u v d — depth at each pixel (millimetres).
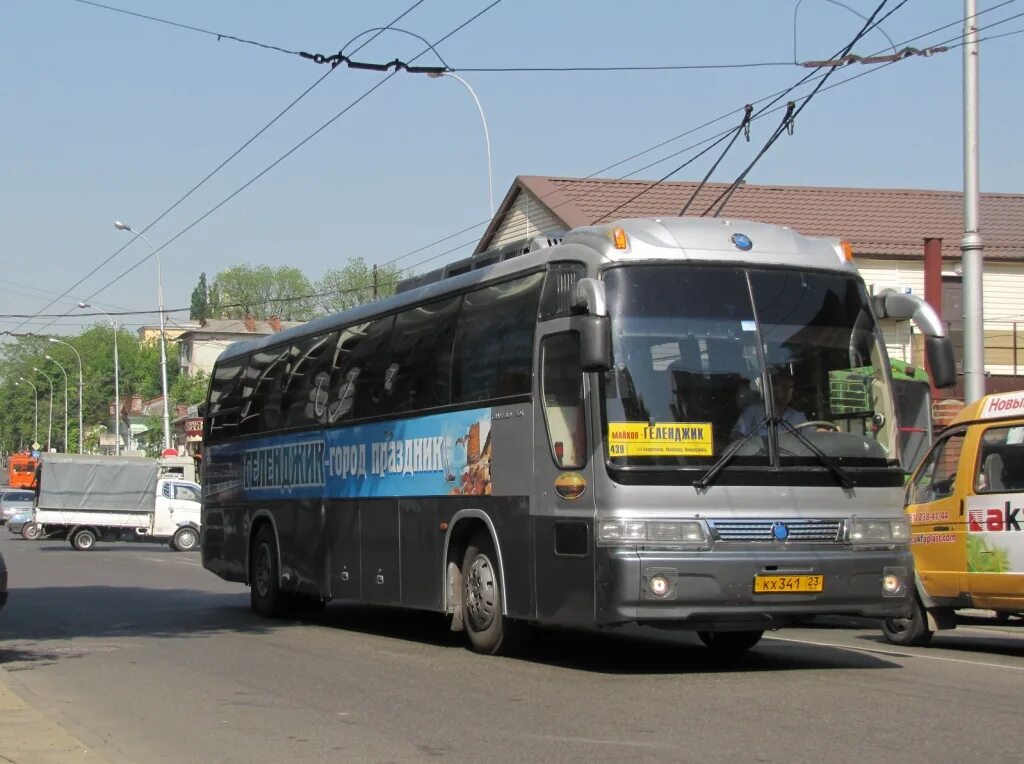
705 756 7230
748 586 9859
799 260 10781
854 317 10805
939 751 7289
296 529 16172
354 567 14461
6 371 126750
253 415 17891
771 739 7676
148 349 116750
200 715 9172
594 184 36625
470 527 12281
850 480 10344
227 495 18688
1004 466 12312
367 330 14727
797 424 10312
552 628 14844
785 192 38094
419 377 13203
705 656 11961
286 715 9070
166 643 13859
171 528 41125
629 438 9938
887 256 34656
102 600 20062
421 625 15844
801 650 12539
